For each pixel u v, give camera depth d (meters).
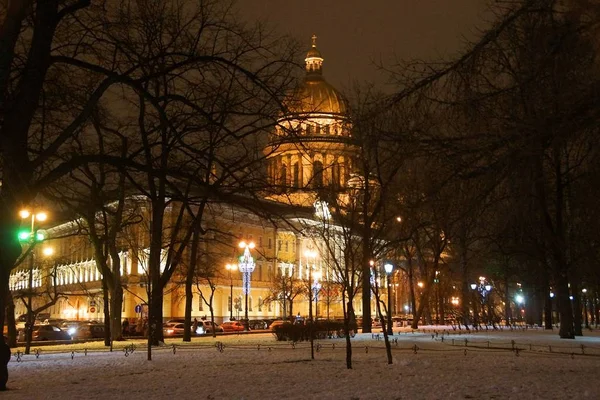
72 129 15.49
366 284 35.06
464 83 10.71
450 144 10.82
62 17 16.11
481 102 10.52
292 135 17.52
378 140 11.49
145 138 21.47
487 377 16.61
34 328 49.88
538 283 53.03
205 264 67.12
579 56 9.72
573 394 13.16
